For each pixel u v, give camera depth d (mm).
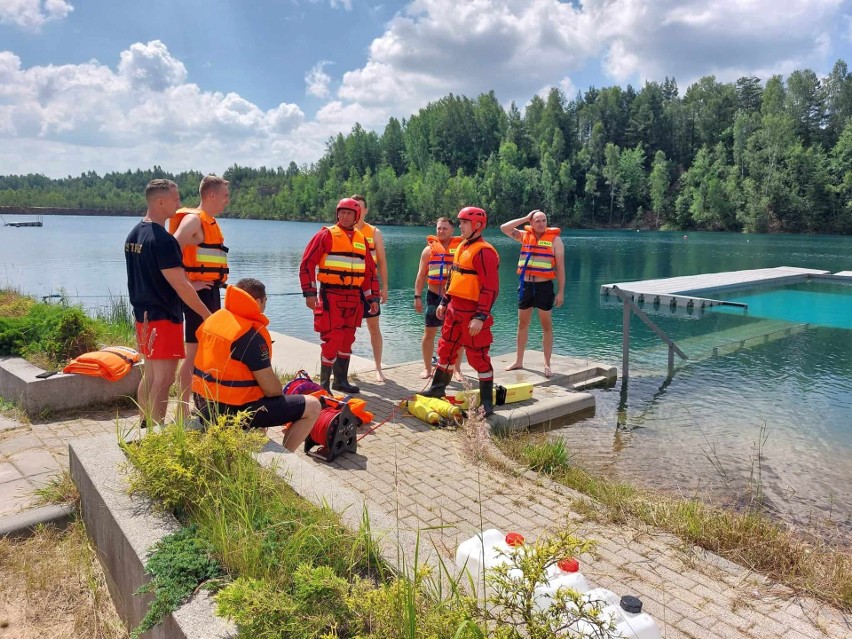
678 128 100875
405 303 16234
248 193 154000
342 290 6152
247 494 2742
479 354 5695
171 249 4227
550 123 103562
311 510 2652
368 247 6746
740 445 5797
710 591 3053
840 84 84625
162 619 2145
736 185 76250
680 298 14914
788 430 6242
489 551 2590
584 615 1867
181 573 2262
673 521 3760
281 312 14789
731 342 11125
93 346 6293
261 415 3709
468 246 5676
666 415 6703
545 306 7359
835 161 70938
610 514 3844
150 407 3598
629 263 30078
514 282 21375
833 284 18969
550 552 1882
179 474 2771
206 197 5074
